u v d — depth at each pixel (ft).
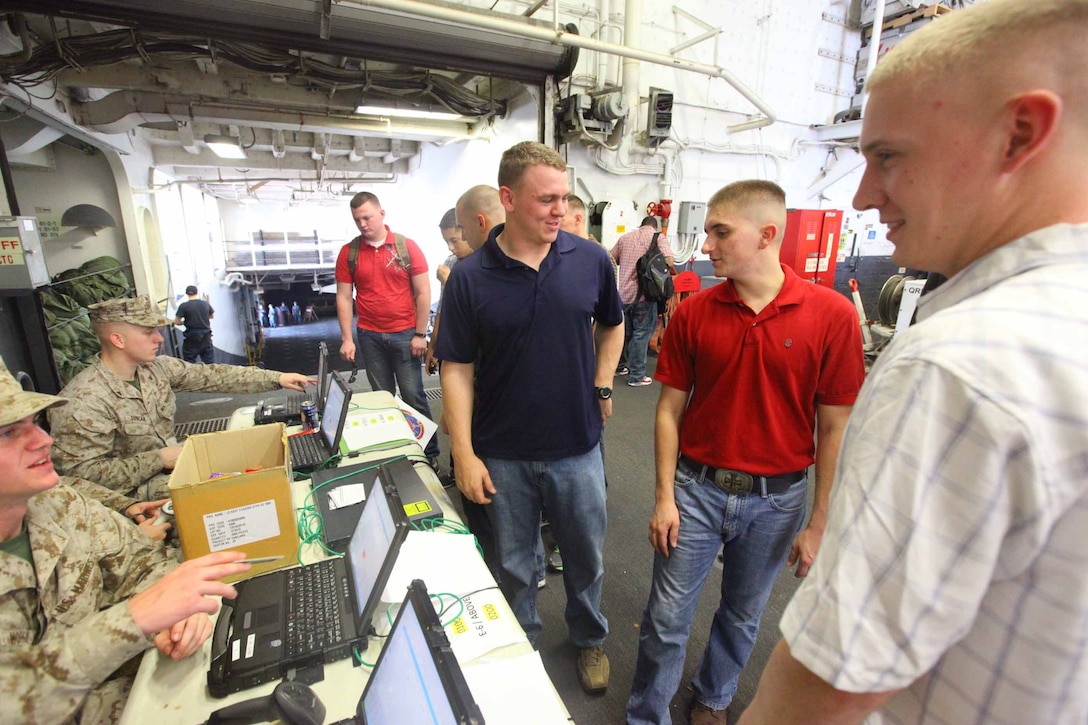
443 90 11.50
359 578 3.08
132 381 5.64
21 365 8.95
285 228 39.78
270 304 47.14
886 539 1.22
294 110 12.97
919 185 1.34
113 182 14.28
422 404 9.53
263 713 2.44
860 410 1.40
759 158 17.21
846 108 18.71
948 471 1.15
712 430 3.76
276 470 3.43
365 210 8.45
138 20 7.30
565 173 3.92
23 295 8.62
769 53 16.30
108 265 13.19
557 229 3.96
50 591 3.08
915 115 1.28
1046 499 1.07
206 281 26.73
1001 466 1.08
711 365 3.71
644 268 12.94
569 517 4.45
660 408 4.15
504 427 4.26
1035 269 1.20
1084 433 1.04
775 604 6.06
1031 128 1.15
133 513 4.26
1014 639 1.22
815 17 16.94
